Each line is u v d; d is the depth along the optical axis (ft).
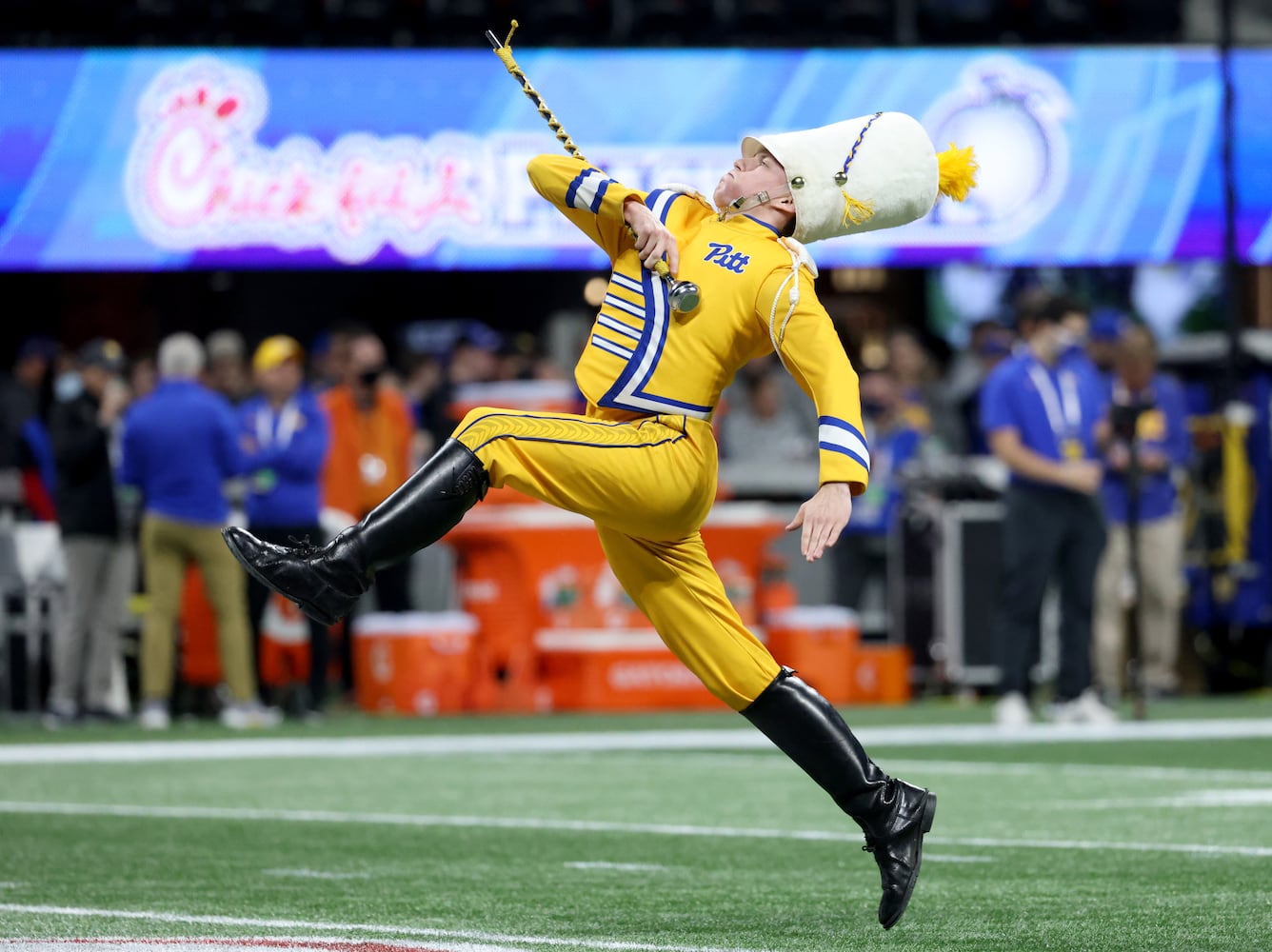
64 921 50.47
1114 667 148.97
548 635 146.51
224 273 222.48
